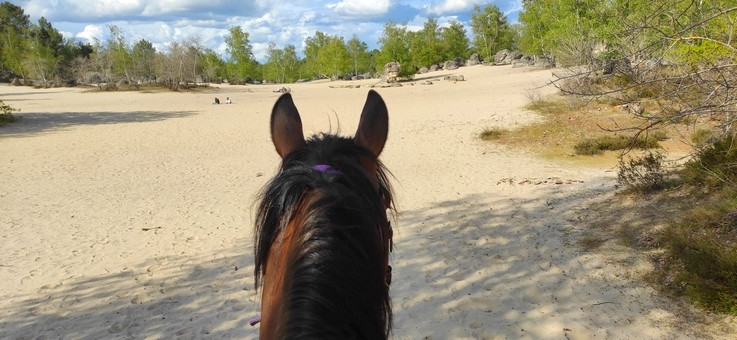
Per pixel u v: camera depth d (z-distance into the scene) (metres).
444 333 4.60
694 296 4.72
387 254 1.63
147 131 21.25
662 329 4.40
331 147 1.60
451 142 16.03
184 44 57.31
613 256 5.89
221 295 5.76
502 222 7.70
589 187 9.30
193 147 17.34
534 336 4.46
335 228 1.24
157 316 5.32
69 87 61.91
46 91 53.81
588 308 4.86
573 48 16.59
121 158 15.43
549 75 36.22
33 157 15.66
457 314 4.94
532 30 46.81
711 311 4.56
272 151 16.30
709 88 4.05
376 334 1.20
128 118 25.94
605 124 15.97
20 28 92.00
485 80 42.72
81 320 5.32
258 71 94.81
